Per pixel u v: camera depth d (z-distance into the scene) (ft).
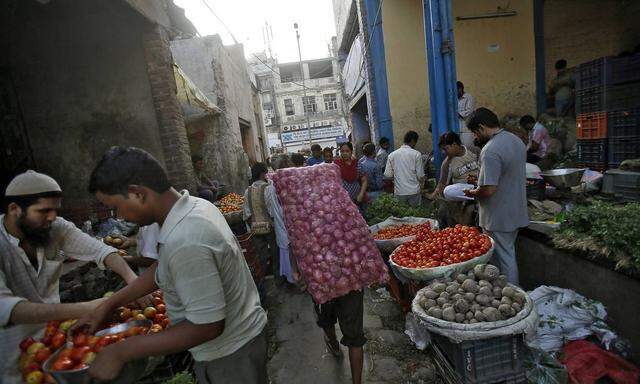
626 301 8.27
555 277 10.69
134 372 4.91
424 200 21.68
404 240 12.39
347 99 53.16
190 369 7.89
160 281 4.78
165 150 18.03
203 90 32.94
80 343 5.62
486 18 27.17
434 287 8.61
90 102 17.85
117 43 17.35
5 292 5.74
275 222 9.50
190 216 4.58
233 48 46.62
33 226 6.19
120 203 4.45
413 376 9.39
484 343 7.27
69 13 16.84
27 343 6.23
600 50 28.27
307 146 119.96
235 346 5.18
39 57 17.42
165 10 18.70
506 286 8.25
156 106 17.76
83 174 18.28
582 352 8.01
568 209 11.73
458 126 17.83
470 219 14.39
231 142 35.22
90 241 7.67
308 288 8.38
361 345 8.73
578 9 27.89
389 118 27.78
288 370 10.40
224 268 4.81
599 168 16.40
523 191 10.41
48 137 18.06
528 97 27.86
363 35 29.32
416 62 27.35
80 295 9.81
